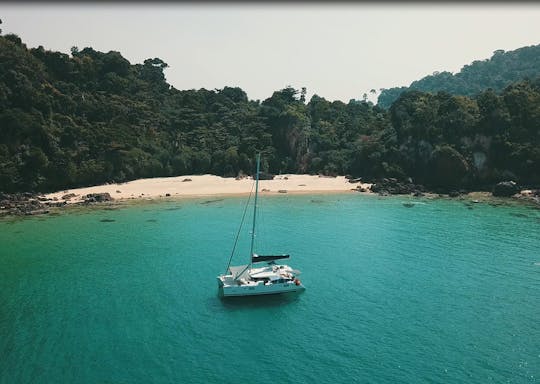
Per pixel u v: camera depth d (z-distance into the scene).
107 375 40.81
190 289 60.41
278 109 188.12
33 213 102.69
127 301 56.38
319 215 104.44
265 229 91.38
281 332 48.94
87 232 88.00
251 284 57.31
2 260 71.31
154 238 84.25
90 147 140.12
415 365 42.25
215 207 113.12
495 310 53.50
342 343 46.50
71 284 61.62
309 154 180.88
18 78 133.00
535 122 139.25
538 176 133.12
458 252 75.75
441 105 153.88
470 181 139.62
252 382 39.97
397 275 65.50
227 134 181.12
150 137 164.25
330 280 63.81
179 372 41.44
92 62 178.12
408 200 124.25
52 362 42.62
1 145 119.56
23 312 52.91
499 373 40.72
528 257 72.56
